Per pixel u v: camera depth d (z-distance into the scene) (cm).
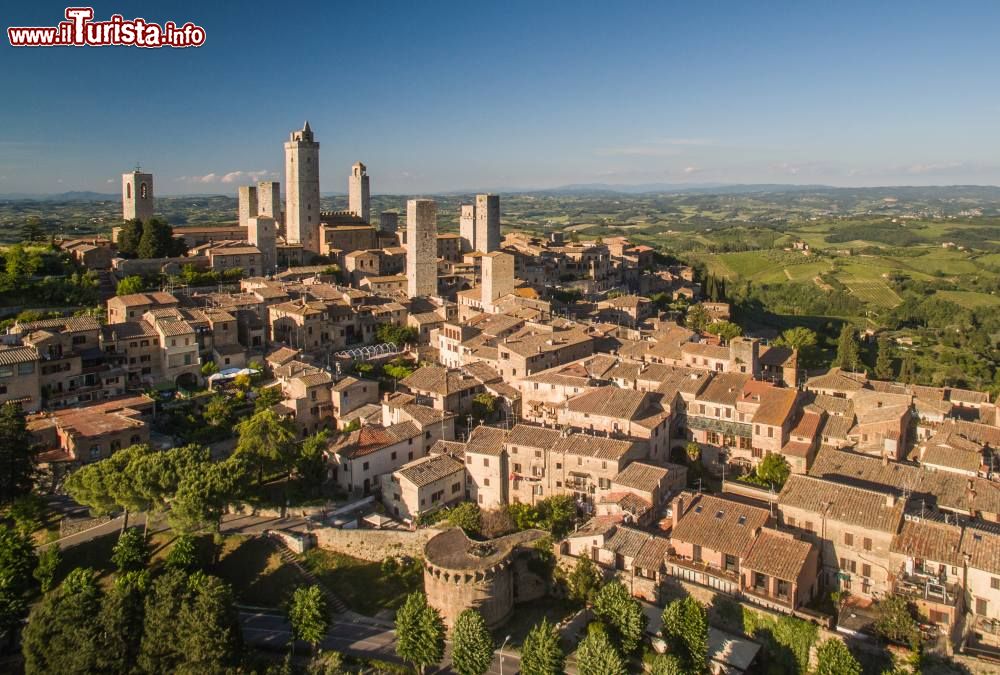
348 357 18712
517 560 10838
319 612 9700
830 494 10412
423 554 11375
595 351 18638
